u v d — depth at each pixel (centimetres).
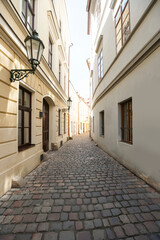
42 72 479
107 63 618
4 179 251
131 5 383
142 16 310
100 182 308
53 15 662
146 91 305
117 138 495
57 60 772
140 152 330
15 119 299
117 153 496
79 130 2442
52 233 163
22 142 374
